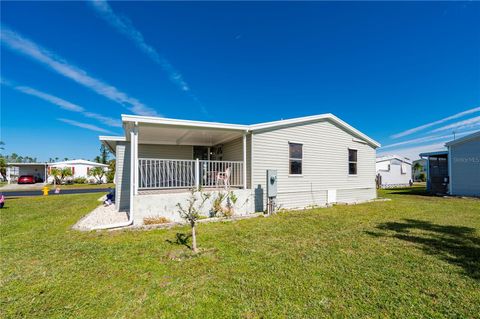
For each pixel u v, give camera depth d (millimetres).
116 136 9141
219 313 2371
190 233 5441
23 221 6859
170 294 2744
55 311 2434
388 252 4094
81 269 3438
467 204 10234
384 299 2598
